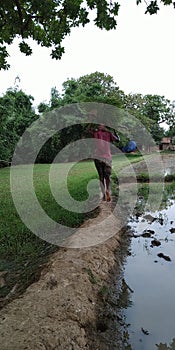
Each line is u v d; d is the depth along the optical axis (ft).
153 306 9.77
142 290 10.74
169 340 8.21
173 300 10.10
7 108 67.97
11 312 8.09
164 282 11.29
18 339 6.93
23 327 7.41
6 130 68.59
